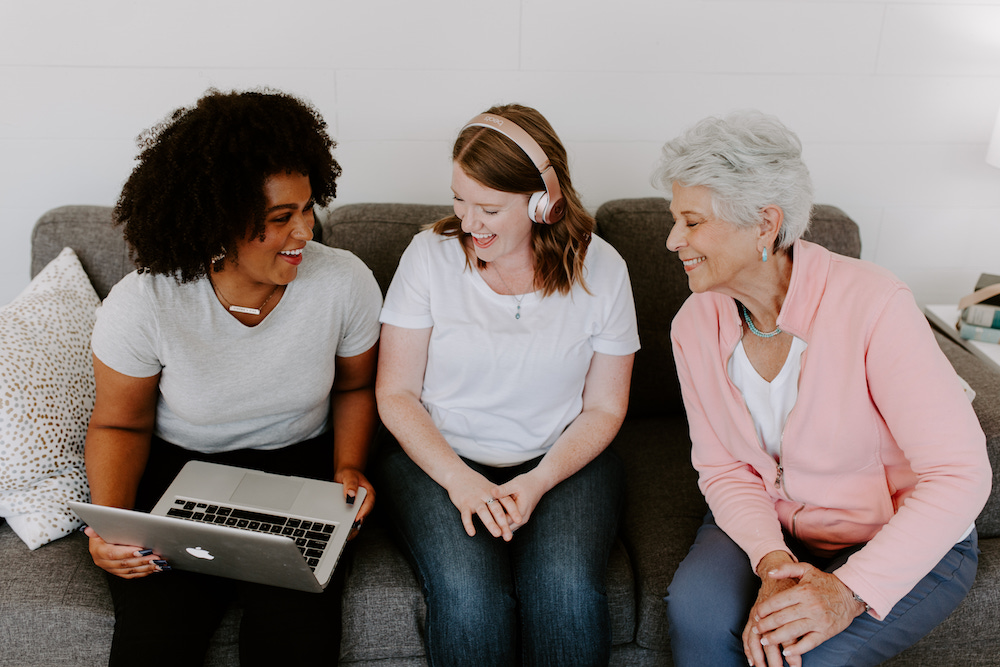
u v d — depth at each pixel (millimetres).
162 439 1419
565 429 1451
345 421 1472
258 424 1397
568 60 1800
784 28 1814
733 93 1867
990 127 1943
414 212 1689
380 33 1736
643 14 1772
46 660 1231
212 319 1280
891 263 2084
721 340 1246
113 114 1750
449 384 1421
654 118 1871
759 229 1112
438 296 1383
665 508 1467
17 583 1229
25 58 1684
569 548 1246
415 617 1267
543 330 1369
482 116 1239
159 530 1077
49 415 1328
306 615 1184
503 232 1267
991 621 1321
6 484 1296
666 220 1691
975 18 1834
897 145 1951
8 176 1783
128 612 1169
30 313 1423
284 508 1282
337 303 1355
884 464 1201
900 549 1071
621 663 1365
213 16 1688
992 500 1382
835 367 1146
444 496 1319
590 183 1923
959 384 1105
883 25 1829
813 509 1250
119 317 1245
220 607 1240
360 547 1342
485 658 1206
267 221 1182
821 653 1126
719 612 1164
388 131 1825
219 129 1131
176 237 1158
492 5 1732
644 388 1733
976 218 2037
